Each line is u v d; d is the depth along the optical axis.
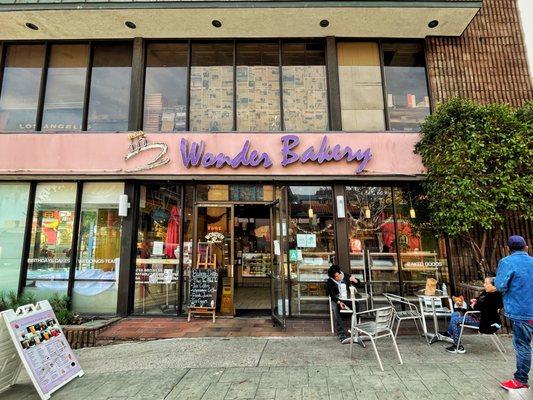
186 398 3.64
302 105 7.80
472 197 5.76
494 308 4.57
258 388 3.83
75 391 3.91
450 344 5.27
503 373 4.10
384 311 4.61
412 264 7.07
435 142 6.45
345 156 7.12
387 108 7.66
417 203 7.27
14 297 6.73
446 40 7.82
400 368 4.31
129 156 7.21
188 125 7.73
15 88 8.04
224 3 6.96
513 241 3.89
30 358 3.85
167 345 5.38
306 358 4.72
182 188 7.47
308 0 6.93
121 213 7.13
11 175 7.22
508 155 5.77
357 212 7.29
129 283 7.09
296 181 7.26
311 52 8.03
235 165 7.11
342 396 3.60
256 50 8.07
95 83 8.01
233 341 5.52
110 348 5.41
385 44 8.02
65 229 7.37
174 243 7.33
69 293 7.09
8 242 7.34
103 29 7.66
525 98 7.55
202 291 6.76
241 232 11.15
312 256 7.18
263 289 10.94
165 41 8.08
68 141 7.34
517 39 7.85
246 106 7.84
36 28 7.63
